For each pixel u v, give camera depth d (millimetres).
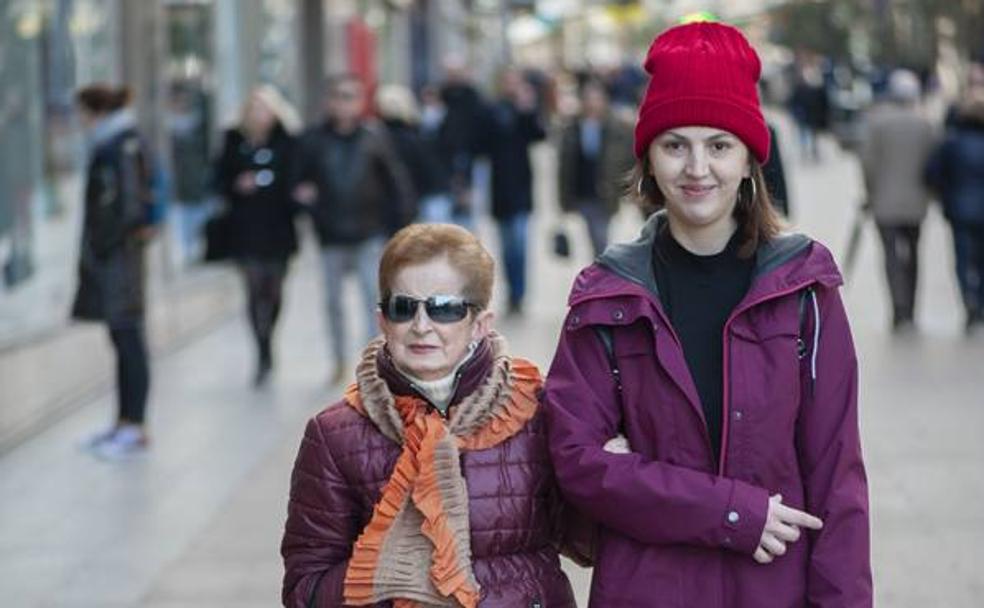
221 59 29578
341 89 20578
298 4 40000
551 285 30562
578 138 25547
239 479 15703
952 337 23094
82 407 19594
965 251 23406
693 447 6145
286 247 20797
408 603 6117
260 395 20219
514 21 109938
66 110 20531
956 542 12711
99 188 16281
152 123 24078
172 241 25000
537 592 6238
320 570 6371
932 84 73062
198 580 12367
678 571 6152
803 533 6176
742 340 6164
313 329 25656
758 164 6281
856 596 6074
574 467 6133
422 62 71500
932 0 72125
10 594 12195
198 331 26141
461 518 6137
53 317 19594
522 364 6461
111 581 12453
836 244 35594
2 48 18266
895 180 23438
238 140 20750
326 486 6328
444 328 6203
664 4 129875
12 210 18281
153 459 16672
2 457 16875
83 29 21547
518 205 26328
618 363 6254
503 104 26312
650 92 6281
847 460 6180
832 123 70312
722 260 6293
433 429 6148
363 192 20516
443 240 6258
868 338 23094
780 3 102875
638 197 6508
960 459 15531
